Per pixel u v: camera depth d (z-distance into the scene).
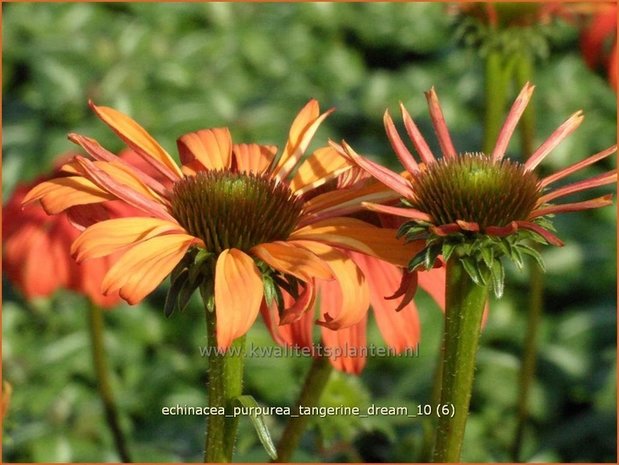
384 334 0.61
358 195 0.59
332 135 1.21
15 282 0.74
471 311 0.57
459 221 0.55
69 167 0.59
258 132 1.21
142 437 0.92
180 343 1.05
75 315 1.06
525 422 0.84
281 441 0.65
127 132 0.60
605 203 0.56
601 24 0.86
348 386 0.72
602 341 1.00
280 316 0.57
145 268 0.56
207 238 0.58
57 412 0.95
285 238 0.59
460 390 0.58
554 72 1.27
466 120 1.26
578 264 1.07
